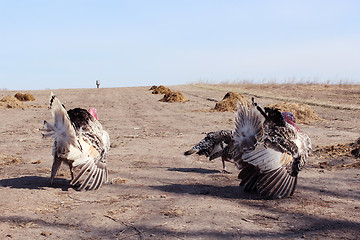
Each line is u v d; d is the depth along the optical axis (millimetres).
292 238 5145
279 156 6812
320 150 11562
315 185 7973
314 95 43938
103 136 8023
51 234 5355
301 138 7230
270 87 63125
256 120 6992
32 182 8422
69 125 7133
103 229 5555
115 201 7016
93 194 7516
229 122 21469
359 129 17750
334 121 21328
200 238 5168
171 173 9414
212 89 60812
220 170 9781
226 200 7039
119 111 30219
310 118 21875
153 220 5910
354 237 5156
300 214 6156
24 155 12039
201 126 19797
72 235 5328
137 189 7902
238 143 7297
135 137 16094
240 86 68000
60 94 56594
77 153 7453
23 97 45375
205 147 9430
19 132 18359
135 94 54469
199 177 9000
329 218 5934
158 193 7594
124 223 5797
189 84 81000
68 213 6293
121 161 10938
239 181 8586
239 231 5414
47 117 26531
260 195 7344
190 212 6293
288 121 7438
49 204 6820
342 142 13523
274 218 5980
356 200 6906
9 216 6117
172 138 15570
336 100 36844
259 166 6836
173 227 5590
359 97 40656
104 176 7895
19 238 5203
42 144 14352
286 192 6988
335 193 7375
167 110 30500
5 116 27375
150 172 9523
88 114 7957
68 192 7637
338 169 9359
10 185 8156
